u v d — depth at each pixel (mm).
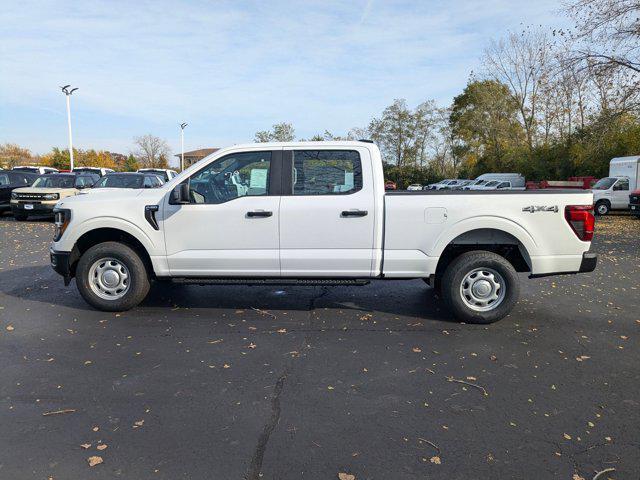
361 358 4289
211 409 3346
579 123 36500
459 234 5152
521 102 44312
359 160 5219
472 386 3752
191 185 5359
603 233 14953
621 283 7508
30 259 8992
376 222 5160
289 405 3414
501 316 5246
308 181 5250
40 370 3973
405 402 3477
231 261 5297
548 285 7352
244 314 5570
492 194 5148
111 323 5195
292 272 5301
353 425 3150
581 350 4547
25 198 15594
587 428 3146
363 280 5352
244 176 5316
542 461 2779
